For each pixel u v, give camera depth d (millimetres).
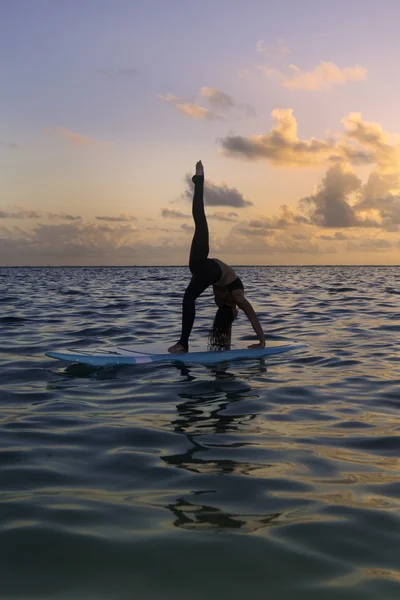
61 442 4008
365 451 3791
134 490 3084
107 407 5043
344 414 4801
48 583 2146
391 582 2154
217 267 7574
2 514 2766
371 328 10844
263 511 2799
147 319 12445
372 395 5492
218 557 2342
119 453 3750
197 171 7840
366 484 3170
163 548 2418
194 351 7719
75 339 9211
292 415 4766
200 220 7727
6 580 2168
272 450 3812
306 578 2184
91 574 2213
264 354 7750
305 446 3906
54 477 3295
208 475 3320
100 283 38812
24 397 5422
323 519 2701
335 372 6625
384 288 29016
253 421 4578
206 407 5031
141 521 2684
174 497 2979
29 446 3914
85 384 5996
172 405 5102
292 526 2627
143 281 43969
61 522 2672
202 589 2109
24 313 13914
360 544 2453
